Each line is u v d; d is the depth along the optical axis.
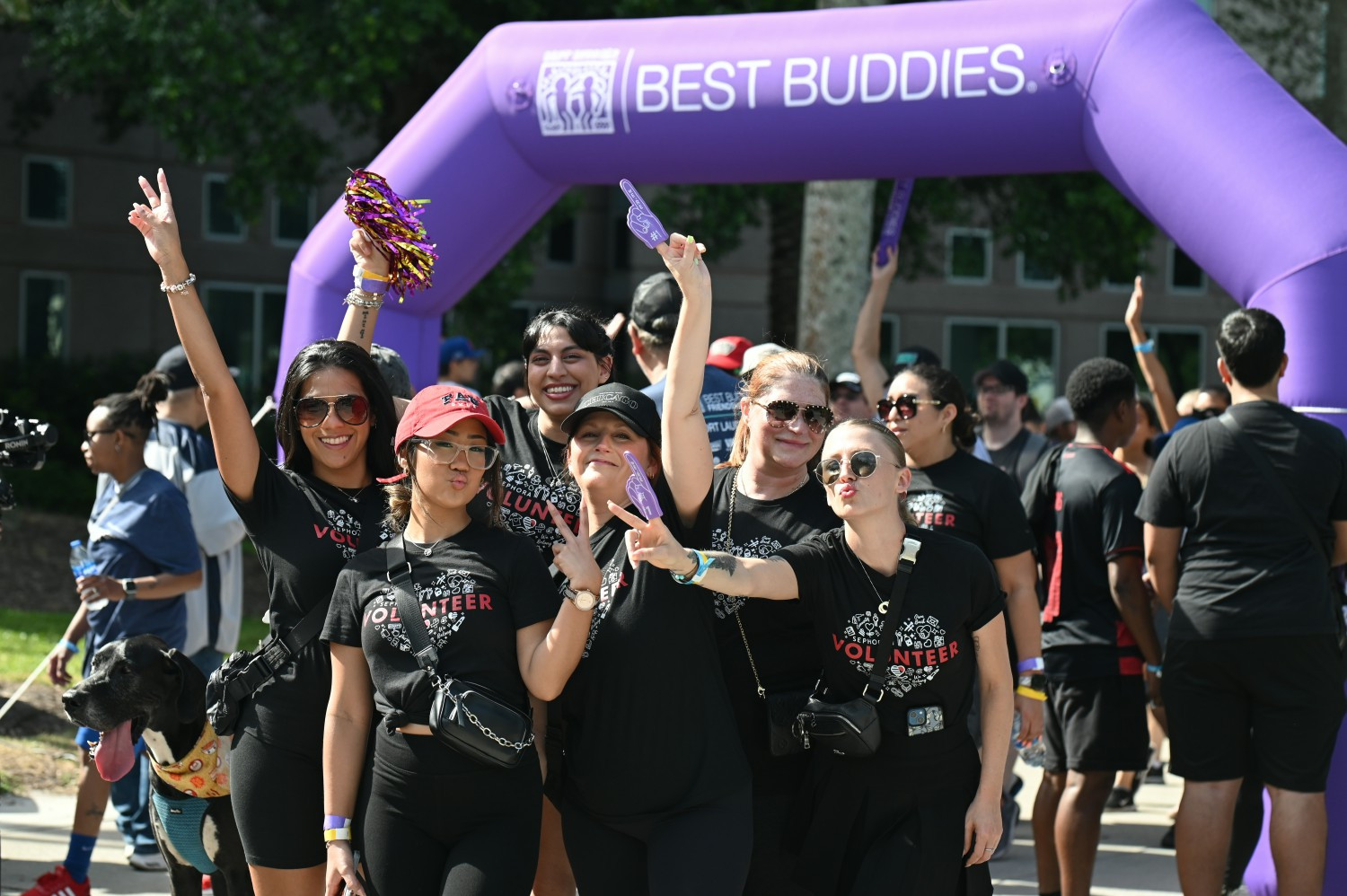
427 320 10.74
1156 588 7.92
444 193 10.11
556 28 9.98
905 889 5.66
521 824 5.53
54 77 31.20
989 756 5.83
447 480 5.55
